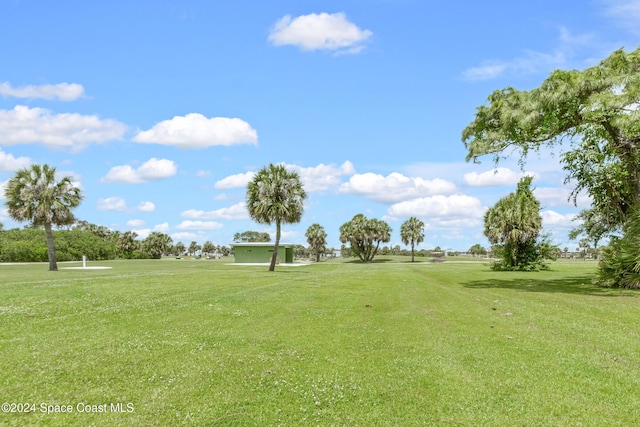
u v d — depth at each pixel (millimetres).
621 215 20328
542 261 36375
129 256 81500
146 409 4719
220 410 4730
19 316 9430
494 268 38000
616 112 15914
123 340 7559
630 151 17297
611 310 11648
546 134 18672
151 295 13555
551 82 16875
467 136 19844
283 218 31516
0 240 56094
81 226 95250
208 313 10578
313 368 6266
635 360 6758
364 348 7449
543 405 4957
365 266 46719
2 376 5617
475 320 10250
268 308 11641
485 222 39375
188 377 5734
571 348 7484
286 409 4797
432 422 4512
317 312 11234
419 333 8719
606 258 18844
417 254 121312
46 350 6805
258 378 5766
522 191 21516
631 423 4508
